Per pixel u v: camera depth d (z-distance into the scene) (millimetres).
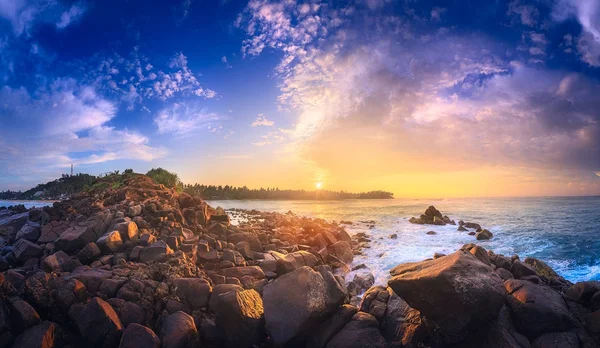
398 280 8000
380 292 9828
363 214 56219
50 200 63719
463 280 7164
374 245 24422
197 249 14125
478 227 32781
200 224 19281
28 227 15750
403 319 8516
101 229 14438
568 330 8125
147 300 9781
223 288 10344
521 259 19188
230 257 14227
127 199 18406
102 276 10281
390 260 19500
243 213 50875
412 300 7750
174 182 29062
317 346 8398
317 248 20141
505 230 30406
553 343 7734
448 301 7137
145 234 14117
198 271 12148
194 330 8734
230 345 8445
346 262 19219
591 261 17969
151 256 12367
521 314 8383
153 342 7867
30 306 8586
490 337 7363
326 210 69500
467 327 7207
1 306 8312
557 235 26328
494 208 62344
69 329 8859
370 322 8570
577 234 26297
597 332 7883
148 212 17297
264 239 19484
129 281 10195
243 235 17922
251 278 12352
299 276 8977
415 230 32500
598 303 8664
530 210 53594
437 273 7336
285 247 19094
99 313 8352
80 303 9195
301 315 8227
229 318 8422
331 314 8867
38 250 13477
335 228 28625
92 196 20125
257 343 8773
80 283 9555
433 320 7512
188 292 10219
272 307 8609
